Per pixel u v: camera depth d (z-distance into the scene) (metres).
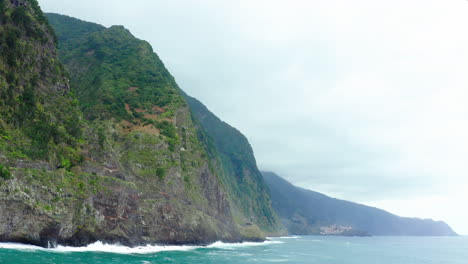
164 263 51.91
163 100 106.75
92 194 62.41
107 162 71.06
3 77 58.94
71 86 77.00
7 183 48.53
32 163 53.75
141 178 79.75
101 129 85.06
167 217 79.62
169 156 88.44
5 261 39.25
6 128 54.69
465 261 96.19
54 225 53.12
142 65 117.44
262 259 72.19
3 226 48.12
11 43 62.62
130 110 97.06
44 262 40.81
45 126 60.94
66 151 63.53
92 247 60.12
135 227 70.88
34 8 75.56
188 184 93.44
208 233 92.50
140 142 86.62
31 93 62.38
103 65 111.12
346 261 81.50
